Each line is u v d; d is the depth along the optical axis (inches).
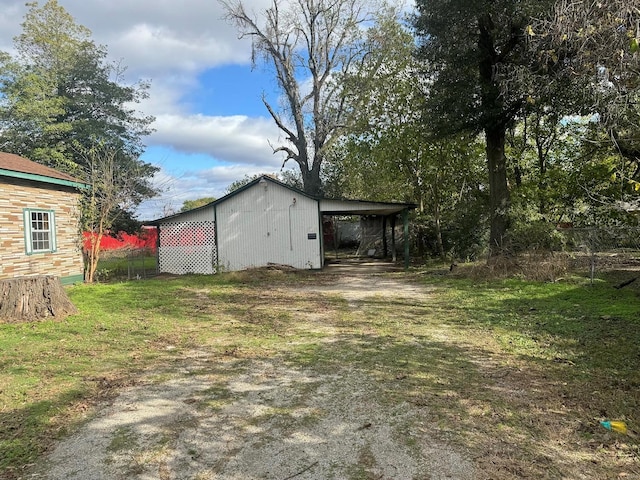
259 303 370.6
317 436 126.3
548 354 199.9
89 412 146.9
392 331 256.1
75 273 562.6
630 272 454.0
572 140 695.7
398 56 776.3
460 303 341.1
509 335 237.1
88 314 313.7
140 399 157.6
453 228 763.4
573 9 175.2
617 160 485.7
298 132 1194.0
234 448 120.6
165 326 279.4
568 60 248.2
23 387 169.5
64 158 836.6
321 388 164.9
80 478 107.1
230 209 676.1
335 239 1117.7
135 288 472.1
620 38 161.6
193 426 135.0
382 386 165.0
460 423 132.0
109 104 956.0
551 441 119.8
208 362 201.9
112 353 217.9
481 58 510.9
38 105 829.8
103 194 627.8
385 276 563.2
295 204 670.5
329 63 1173.7
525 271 450.3
